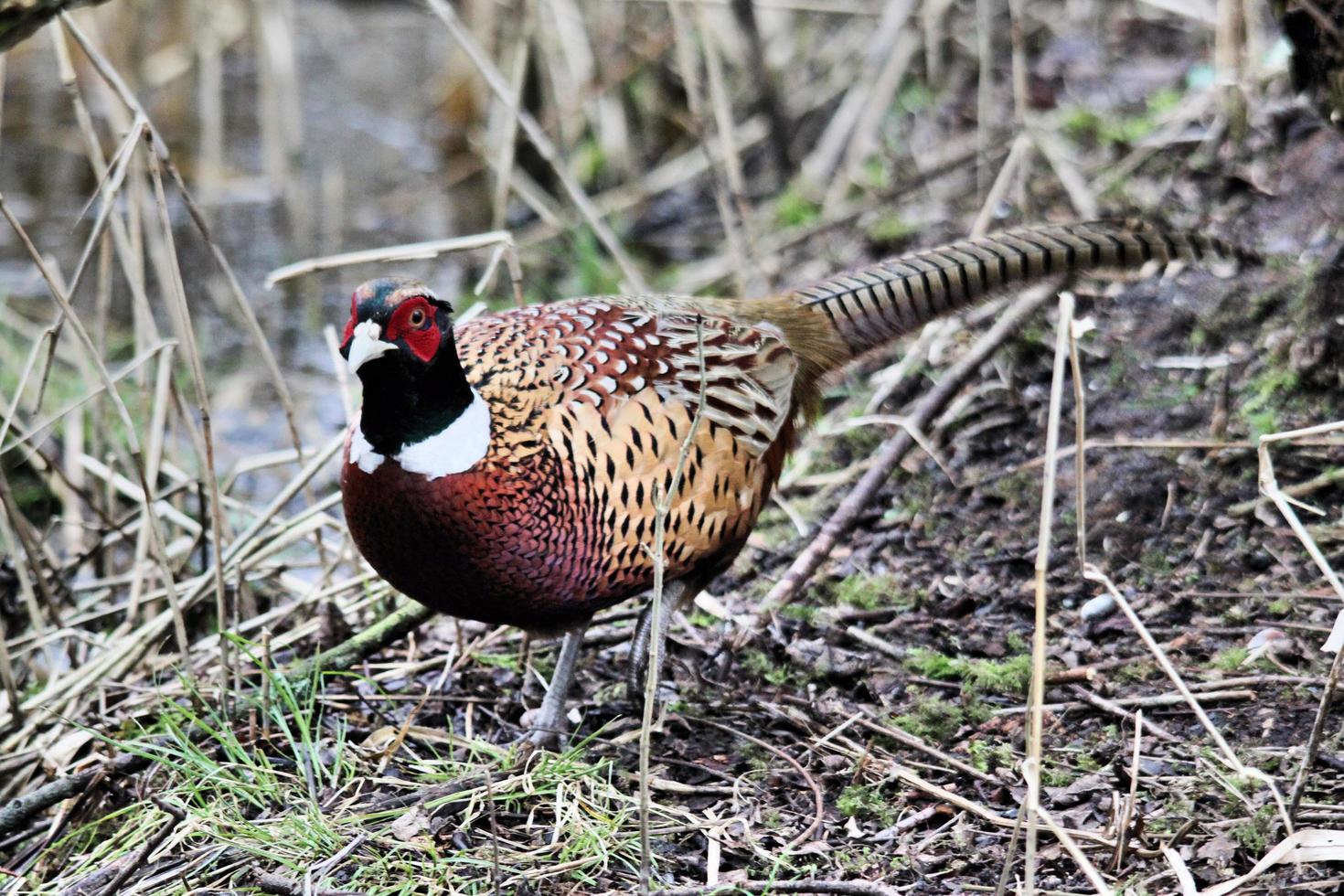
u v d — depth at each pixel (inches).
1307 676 257.6
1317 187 361.1
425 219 548.7
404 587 243.3
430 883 215.9
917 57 526.9
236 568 308.0
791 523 339.9
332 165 590.2
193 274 512.7
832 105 543.5
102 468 345.4
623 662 291.7
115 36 576.7
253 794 243.8
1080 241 281.3
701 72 544.7
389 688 284.0
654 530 246.7
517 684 284.5
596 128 554.6
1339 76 284.4
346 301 500.7
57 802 257.0
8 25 207.0
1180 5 468.8
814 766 251.9
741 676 281.7
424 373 221.9
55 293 267.1
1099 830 225.9
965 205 445.4
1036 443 341.7
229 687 286.2
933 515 330.0
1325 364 320.5
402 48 686.5
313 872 217.3
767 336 266.8
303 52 677.9
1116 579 298.2
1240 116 390.3
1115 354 354.6
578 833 228.5
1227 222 373.4
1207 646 273.1
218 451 422.3
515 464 230.2
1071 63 505.4
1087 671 266.8
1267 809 222.7
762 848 227.0
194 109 619.8
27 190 558.9
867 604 303.7
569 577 241.6
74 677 293.6
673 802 243.8
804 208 483.5
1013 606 297.3
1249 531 301.0
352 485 233.1
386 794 241.1
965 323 375.2
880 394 362.0
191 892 217.3
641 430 241.8
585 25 534.9
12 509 293.3
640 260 500.1
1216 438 322.3
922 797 241.0
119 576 353.4
